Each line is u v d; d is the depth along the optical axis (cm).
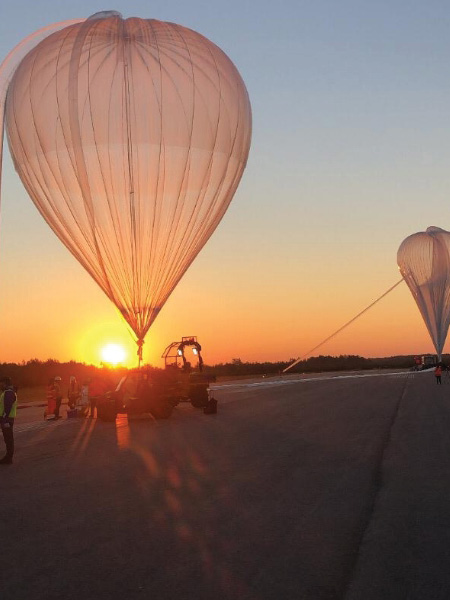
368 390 4125
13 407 1323
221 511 855
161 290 2073
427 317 6619
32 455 1430
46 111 1931
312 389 4378
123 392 2264
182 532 750
